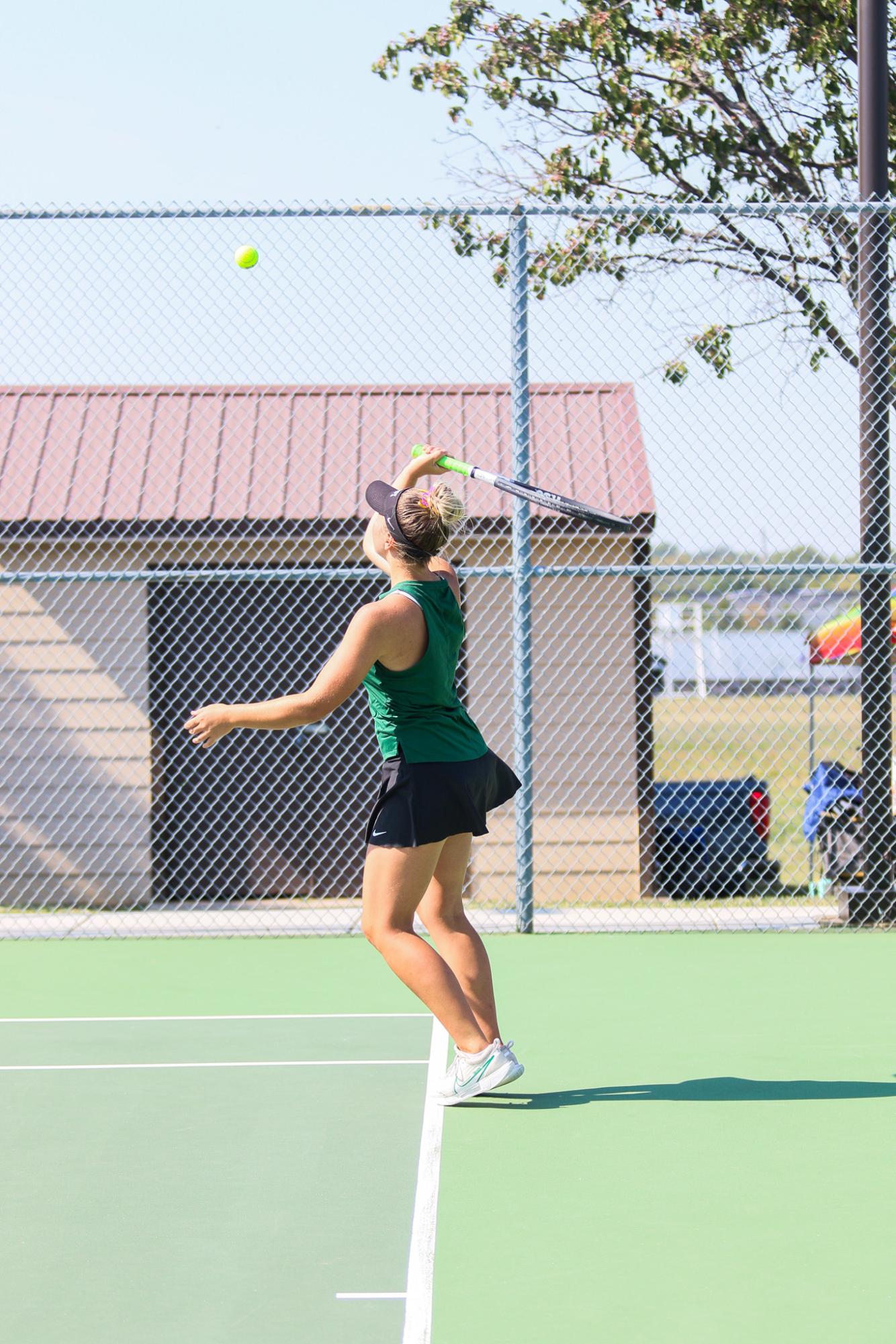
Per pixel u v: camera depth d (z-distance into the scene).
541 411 23.97
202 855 23.08
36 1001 14.96
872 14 18.94
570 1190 9.19
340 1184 9.35
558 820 22.78
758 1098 11.16
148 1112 10.95
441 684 10.90
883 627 18.92
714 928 18.75
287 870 23.19
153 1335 7.14
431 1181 9.39
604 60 27.03
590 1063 12.28
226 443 23.70
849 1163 9.68
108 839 22.83
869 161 19.00
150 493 23.00
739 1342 7.02
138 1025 13.85
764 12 26.28
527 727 18.38
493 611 22.88
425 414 23.98
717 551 20.91
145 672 22.88
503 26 27.28
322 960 17.06
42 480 23.16
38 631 22.98
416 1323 7.27
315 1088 11.55
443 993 10.87
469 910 20.39
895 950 17.25
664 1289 7.66
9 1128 10.60
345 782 23.27
